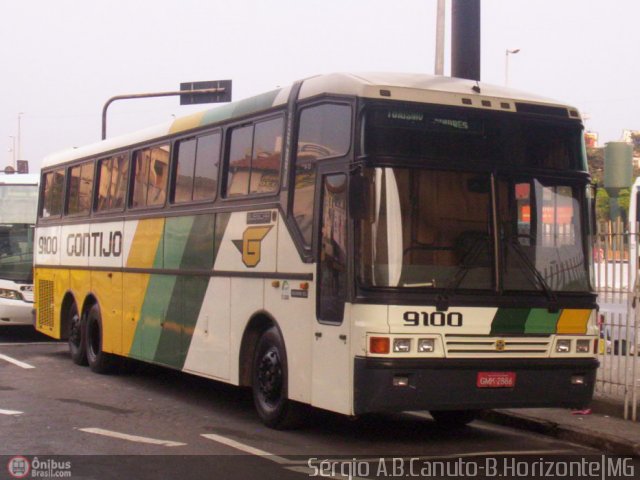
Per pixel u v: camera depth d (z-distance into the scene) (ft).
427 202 30.53
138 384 48.06
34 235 62.64
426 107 31.01
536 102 32.65
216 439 32.99
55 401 41.29
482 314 30.55
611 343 37.50
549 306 31.53
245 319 36.65
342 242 30.91
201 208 40.68
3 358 57.62
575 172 32.81
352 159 30.37
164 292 43.73
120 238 49.01
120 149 50.08
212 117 40.70
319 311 31.96
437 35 58.75
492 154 31.63
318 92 33.06
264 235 35.63
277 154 35.37
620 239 37.04
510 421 37.73
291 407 34.53
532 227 31.83
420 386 29.60
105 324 50.49
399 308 29.60
